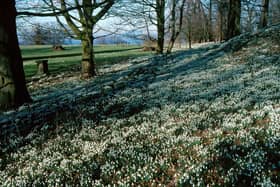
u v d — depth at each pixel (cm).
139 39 2991
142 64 2716
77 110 1259
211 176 535
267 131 686
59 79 2564
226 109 986
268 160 561
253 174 514
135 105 1231
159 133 840
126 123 1012
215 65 1970
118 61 3444
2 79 1359
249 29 6469
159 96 1341
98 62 3662
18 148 908
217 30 7506
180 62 2395
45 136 989
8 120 1220
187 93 1316
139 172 596
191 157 614
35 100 1620
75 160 715
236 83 1353
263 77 1369
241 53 2164
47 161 747
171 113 1038
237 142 683
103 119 1103
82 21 2117
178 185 517
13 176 720
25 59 4384
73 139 910
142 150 717
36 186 619
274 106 926
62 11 1298
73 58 4581
